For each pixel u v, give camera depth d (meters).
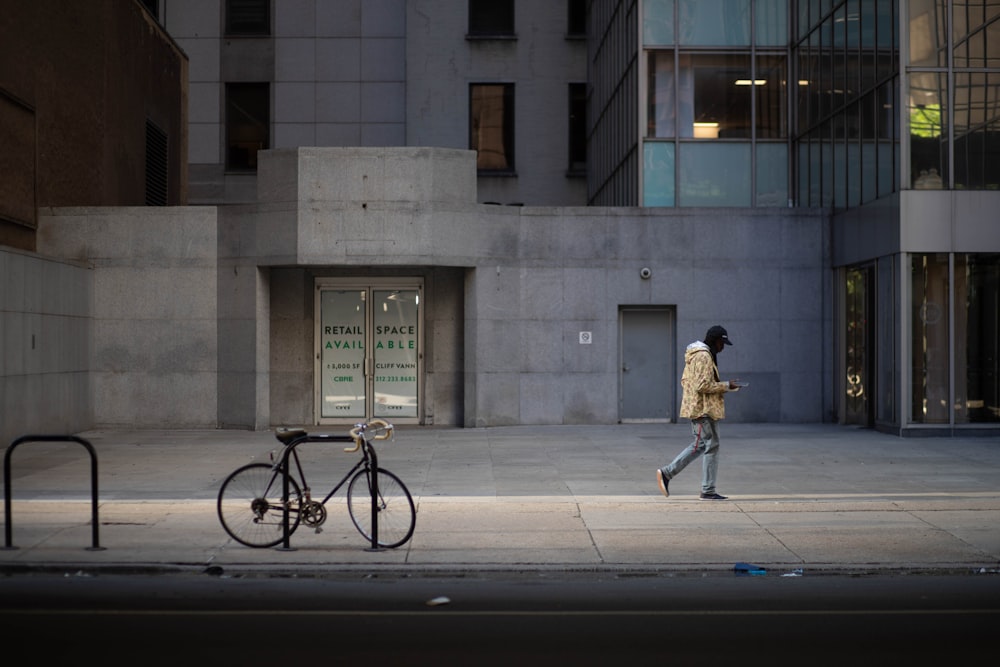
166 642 7.48
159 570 9.87
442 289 23.81
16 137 21.31
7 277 18.70
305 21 36.84
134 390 22.94
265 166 22.30
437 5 36.91
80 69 23.83
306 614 8.38
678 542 11.02
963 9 20.73
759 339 23.55
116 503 13.02
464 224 22.56
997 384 20.67
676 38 26.02
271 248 22.20
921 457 17.66
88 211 22.88
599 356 23.31
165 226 22.88
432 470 16.38
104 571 9.84
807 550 10.67
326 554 10.45
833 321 23.67
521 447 19.44
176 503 13.02
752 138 25.98
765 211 23.58
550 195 36.81
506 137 36.94
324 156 22.06
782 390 23.56
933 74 20.58
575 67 36.91
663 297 23.39
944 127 20.53
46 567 9.85
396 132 36.81
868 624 8.06
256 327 22.52
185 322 22.88
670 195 25.86
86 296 22.55
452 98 36.81
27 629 7.85
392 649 7.31
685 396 13.45
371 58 36.84
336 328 23.88
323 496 13.65
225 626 7.97
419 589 9.36
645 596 9.09
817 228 23.66
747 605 8.73
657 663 6.98
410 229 22.08
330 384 23.86
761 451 18.50
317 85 36.81
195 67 36.75
